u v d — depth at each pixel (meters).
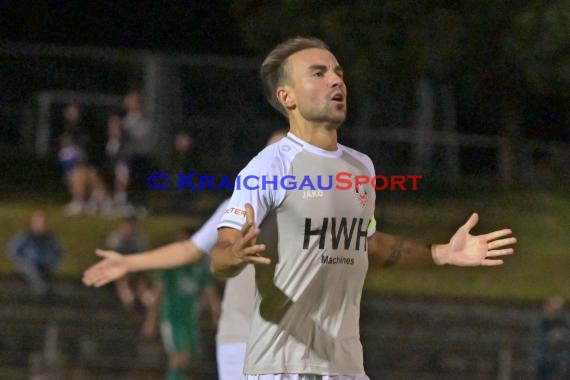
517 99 58.16
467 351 41.12
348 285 10.61
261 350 10.52
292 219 10.38
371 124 56.69
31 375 37.69
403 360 40.75
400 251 11.30
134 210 49.19
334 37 51.81
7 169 53.91
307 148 10.54
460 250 11.15
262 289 10.54
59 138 53.78
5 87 55.94
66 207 50.34
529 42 51.03
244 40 54.97
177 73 55.25
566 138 67.38
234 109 55.22
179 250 15.09
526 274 47.41
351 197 10.52
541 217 53.31
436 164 57.06
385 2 51.34
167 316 31.11
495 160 58.44
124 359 39.34
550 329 37.25
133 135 49.47
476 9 51.19
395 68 52.47
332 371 10.50
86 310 40.84
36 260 40.34
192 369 39.03
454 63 52.47
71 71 55.72
